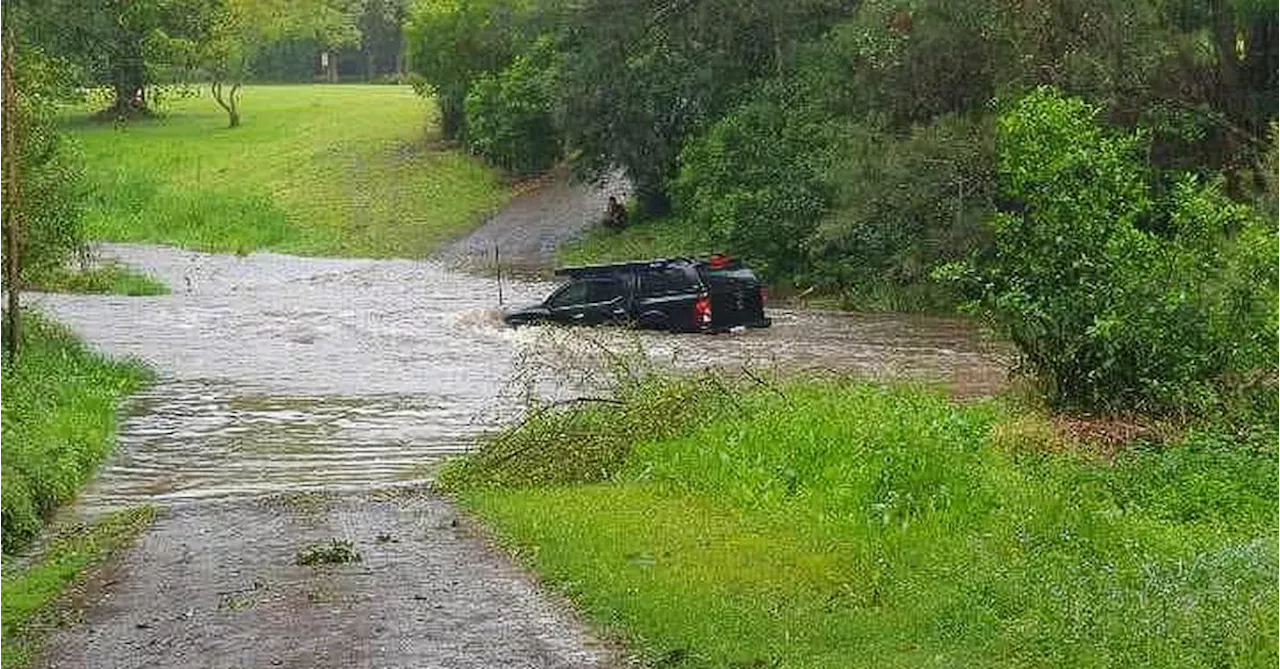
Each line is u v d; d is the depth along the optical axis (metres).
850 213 34.78
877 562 9.32
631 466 13.92
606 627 7.98
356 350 25.17
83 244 23.81
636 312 26.61
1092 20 30.22
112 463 15.95
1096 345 15.12
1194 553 9.15
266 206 58.53
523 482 13.81
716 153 42.72
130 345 25.92
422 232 55.03
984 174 32.88
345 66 122.25
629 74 48.53
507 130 59.75
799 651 7.29
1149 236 15.23
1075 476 12.25
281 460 16.06
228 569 9.99
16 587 9.55
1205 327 14.62
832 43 40.59
